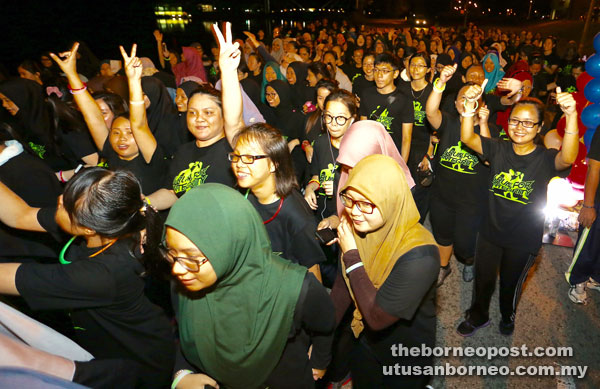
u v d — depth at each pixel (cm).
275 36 1307
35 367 126
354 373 209
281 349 150
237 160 198
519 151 249
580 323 305
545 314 314
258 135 197
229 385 159
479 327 298
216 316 144
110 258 152
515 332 297
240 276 139
